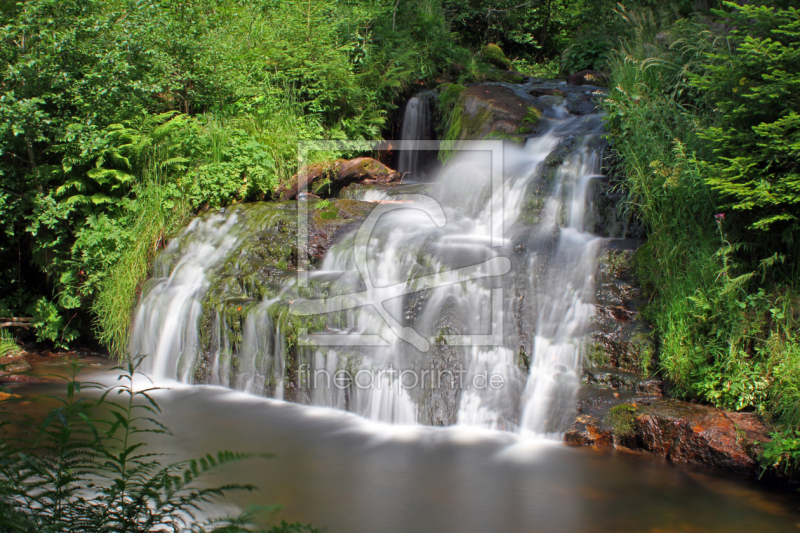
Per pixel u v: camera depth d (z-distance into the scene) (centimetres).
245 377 711
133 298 855
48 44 849
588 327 630
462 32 2219
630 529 402
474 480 474
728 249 542
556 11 2398
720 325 546
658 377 578
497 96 1221
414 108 1420
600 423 539
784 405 481
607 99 851
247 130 1057
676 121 711
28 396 670
